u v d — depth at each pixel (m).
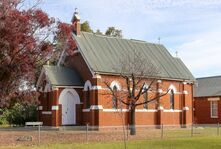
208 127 54.38
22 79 18.59
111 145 28.11
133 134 38.75
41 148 26.36
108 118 45.53
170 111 52.03
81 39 48.56
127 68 45.91
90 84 45.97
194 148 26.84
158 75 50.12
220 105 63.25
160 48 56.66
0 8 16.97
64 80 46.31
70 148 26.34
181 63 56.31
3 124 55.69
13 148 26.36
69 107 46.44
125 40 53.28
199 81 70.00
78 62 48.12
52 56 19.86
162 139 33.59
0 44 16.70
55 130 42.62
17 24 17.08
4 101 18.36
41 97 48.44
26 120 54.62
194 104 66.81
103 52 48.47
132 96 40.94
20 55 17.42
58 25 19.44
